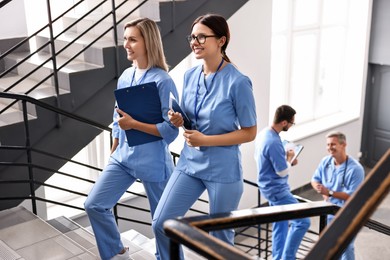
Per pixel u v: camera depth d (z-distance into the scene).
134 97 2.27
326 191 4.38
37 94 3.17
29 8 4.60
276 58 6.91
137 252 2.97
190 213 5.71
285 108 4.05
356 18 7.61
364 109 8.03
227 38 2.05
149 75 2.40
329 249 0.70
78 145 3.29
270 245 5.70
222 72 2.09
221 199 2.15
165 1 3.60
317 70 7.49
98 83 3.31
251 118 2.07
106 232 2.47
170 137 2.34
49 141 3.15
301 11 7.01
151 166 2.46
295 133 6.96
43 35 4.10
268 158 4.15
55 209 4.93
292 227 4.18
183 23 3.79
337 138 4.32
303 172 7.20
